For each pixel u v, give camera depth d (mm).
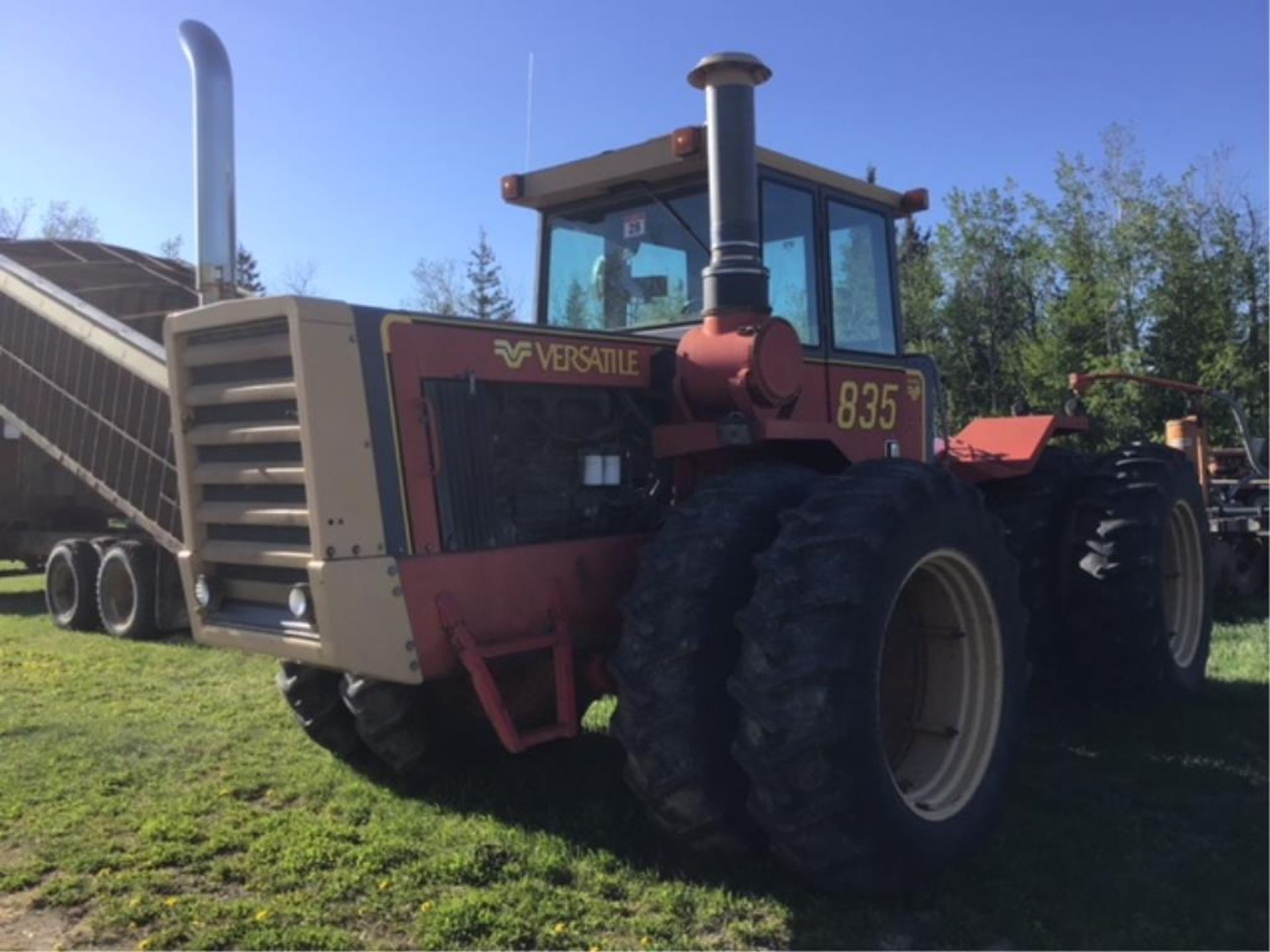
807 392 4879
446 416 3871
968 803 3941
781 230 4895
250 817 4516
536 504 4141
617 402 4453
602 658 4223
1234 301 30188
